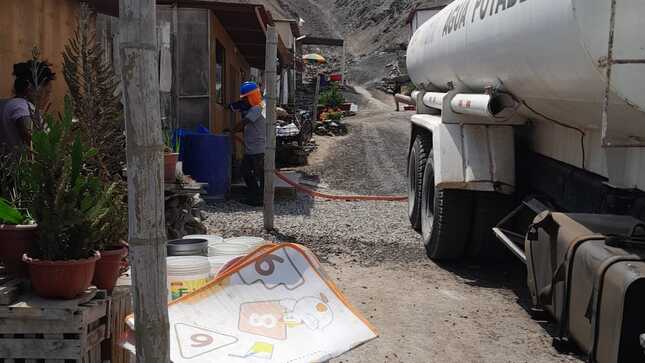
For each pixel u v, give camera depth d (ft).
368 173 45.55
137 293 6.31
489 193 20.80
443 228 21.08
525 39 14.82
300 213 29.60
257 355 8.13
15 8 18.10
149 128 6.12
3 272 9.62
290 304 8.93
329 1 284.00
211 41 34.27
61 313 8.51
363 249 23.59
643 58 11.60
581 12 11.94
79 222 8.86
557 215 14.58
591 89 12.73
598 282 11.54
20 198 10.11
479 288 19.39
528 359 13.91
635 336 10.72
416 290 18.97
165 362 6.45
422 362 13.74
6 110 13.57
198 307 8.58
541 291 14.49
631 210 14.52
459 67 20.70
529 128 20.62
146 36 6.03
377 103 119.85
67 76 11.99
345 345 8.54
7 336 8.68
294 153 48.96
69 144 9.96
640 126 12.20
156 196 6.22
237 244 11.84
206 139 31.17
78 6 21.59
